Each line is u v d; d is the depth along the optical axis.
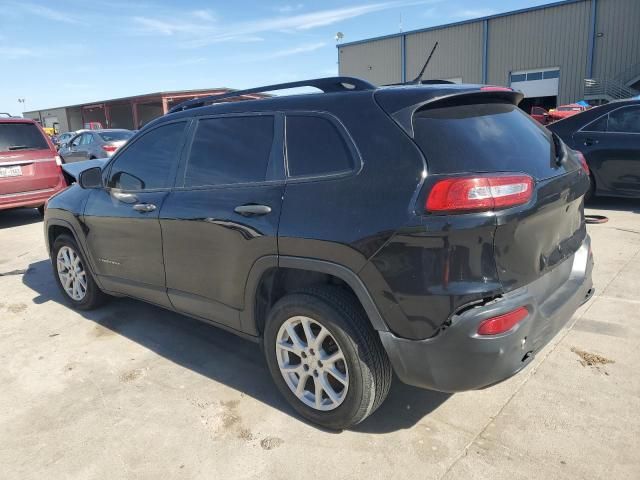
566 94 26.50
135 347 3.85
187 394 3.16
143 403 3.08
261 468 2.48
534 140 2.70
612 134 7.07
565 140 7.46
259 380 3.30
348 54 34.16
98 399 3.15
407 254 2.22
